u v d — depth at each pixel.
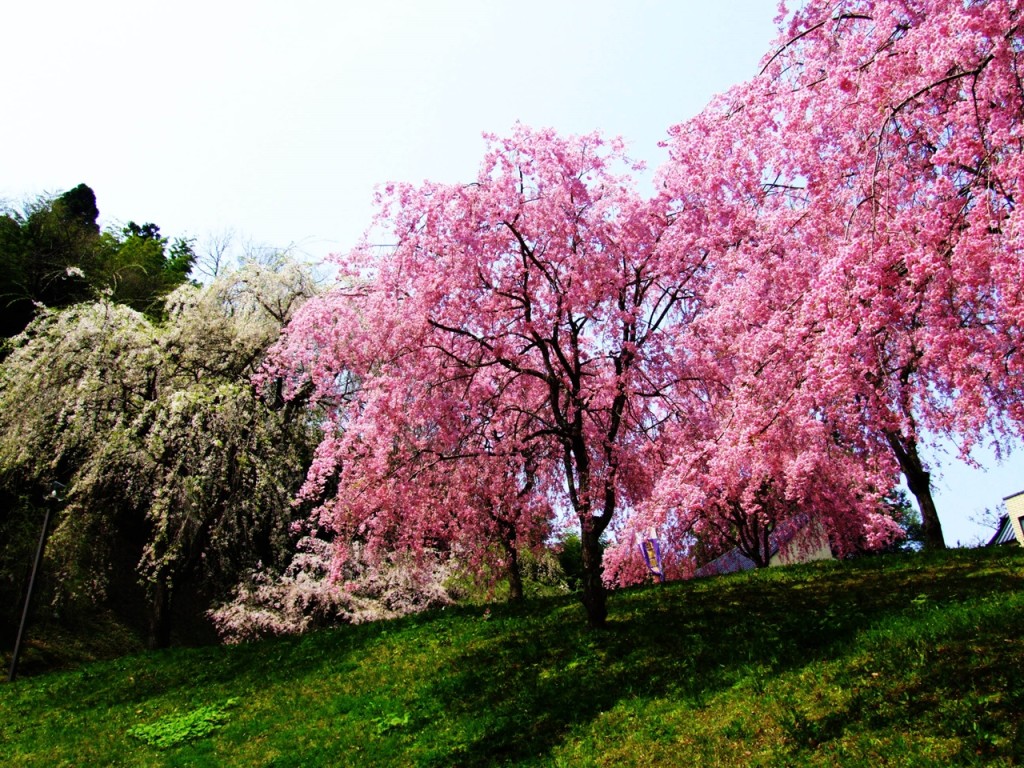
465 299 11.67
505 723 7.83
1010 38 5.50
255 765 8.30
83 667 14.06
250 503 16.55
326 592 16.86
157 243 39.25
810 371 7.07
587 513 11.34
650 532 9.57
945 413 6.97
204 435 15.88
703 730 6.46
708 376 11.91
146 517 16.48
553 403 11.45
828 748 5.51
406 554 13.32
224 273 19.03
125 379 16.83
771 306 8.96
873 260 6.27
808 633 8.30
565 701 8.03
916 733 5.36
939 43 5.95
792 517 21.70
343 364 12.49
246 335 18.22
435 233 11.14
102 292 18.58
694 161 10.47
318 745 8.52
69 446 16.11
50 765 9.14
